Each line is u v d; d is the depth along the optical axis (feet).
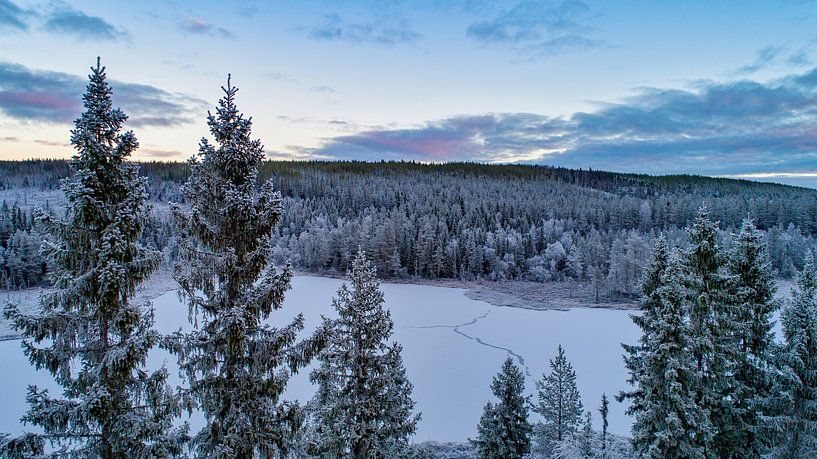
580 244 337.93
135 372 36.35
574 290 279.28
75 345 32.37
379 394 50.31
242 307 35.40
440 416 99.81
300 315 39.14
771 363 53.36
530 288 286.87
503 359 140.15
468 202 483.10
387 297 250.37
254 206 36.47
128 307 33.04
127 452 32.89
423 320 193.77
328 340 39.14
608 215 440.45
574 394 75.25
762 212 394.32
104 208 33.55
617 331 178.81
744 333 54.95
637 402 55.67
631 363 56.08
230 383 36.52
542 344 157.99
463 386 117.50
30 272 260.62
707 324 53.36
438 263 321.93
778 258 285.23
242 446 34.55
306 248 345.72
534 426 75.25
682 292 48.67
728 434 52.95
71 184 31.81
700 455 46.03
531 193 582.76
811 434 48.70
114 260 32.37
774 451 49.16
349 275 51.49
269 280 37.24
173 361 122.62
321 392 48.91
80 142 32.14
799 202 393.91
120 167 33.99
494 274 317.22
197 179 36.40
